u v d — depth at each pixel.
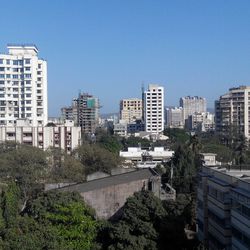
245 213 55.03
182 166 124.62
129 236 63.16
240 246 56.91
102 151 134.50
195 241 71.50
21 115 185.38
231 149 185.25
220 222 64.25
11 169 100.75
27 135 158.62
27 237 56.00
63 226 68.06
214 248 67.12
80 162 125.38
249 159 141.75
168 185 113.44
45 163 108.50
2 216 69.38
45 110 191.75
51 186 95.50
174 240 67.19
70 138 162.38
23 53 188.50
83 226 67.31
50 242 57.09
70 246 62.53
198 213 76.12
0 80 183.25
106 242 66.12
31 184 99.69
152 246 63.25
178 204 85.44
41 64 189.00
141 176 93.50
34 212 73.75
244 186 57.81
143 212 67.06
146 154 199.50
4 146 123.12
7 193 81.69
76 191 80.25
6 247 54.72
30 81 185.88
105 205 85.25
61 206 71.50
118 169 112.06
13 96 185.25
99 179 97.25
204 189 72.12
